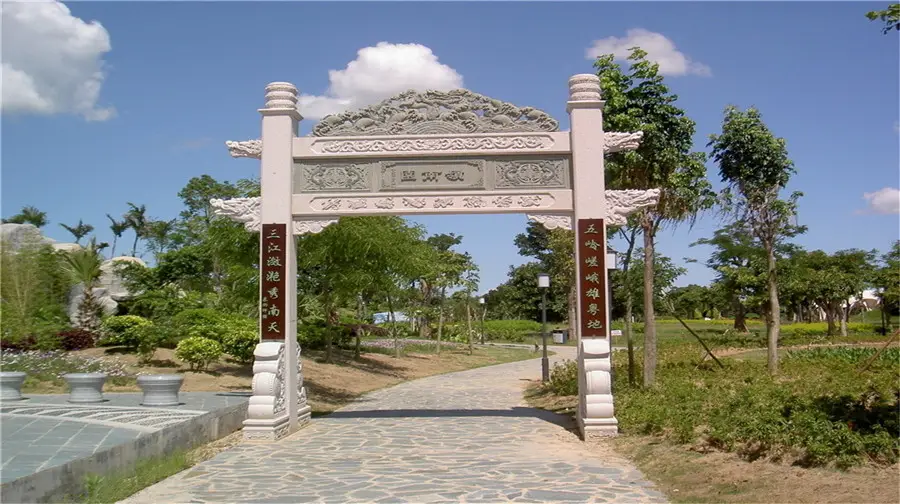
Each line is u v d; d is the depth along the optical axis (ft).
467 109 39.50
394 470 29.86
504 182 39.09
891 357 70.74
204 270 119.03
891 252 122.01
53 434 32.42
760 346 99.91
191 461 31.45
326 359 85.56
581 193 38.04
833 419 29.96
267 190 39.27
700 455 29.43
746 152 65.21
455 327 148.05
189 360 62.03
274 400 37.76
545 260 189.88
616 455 32.78
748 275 88.79
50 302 82.43
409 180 39.37
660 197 48.08
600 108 38.73
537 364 111.55
